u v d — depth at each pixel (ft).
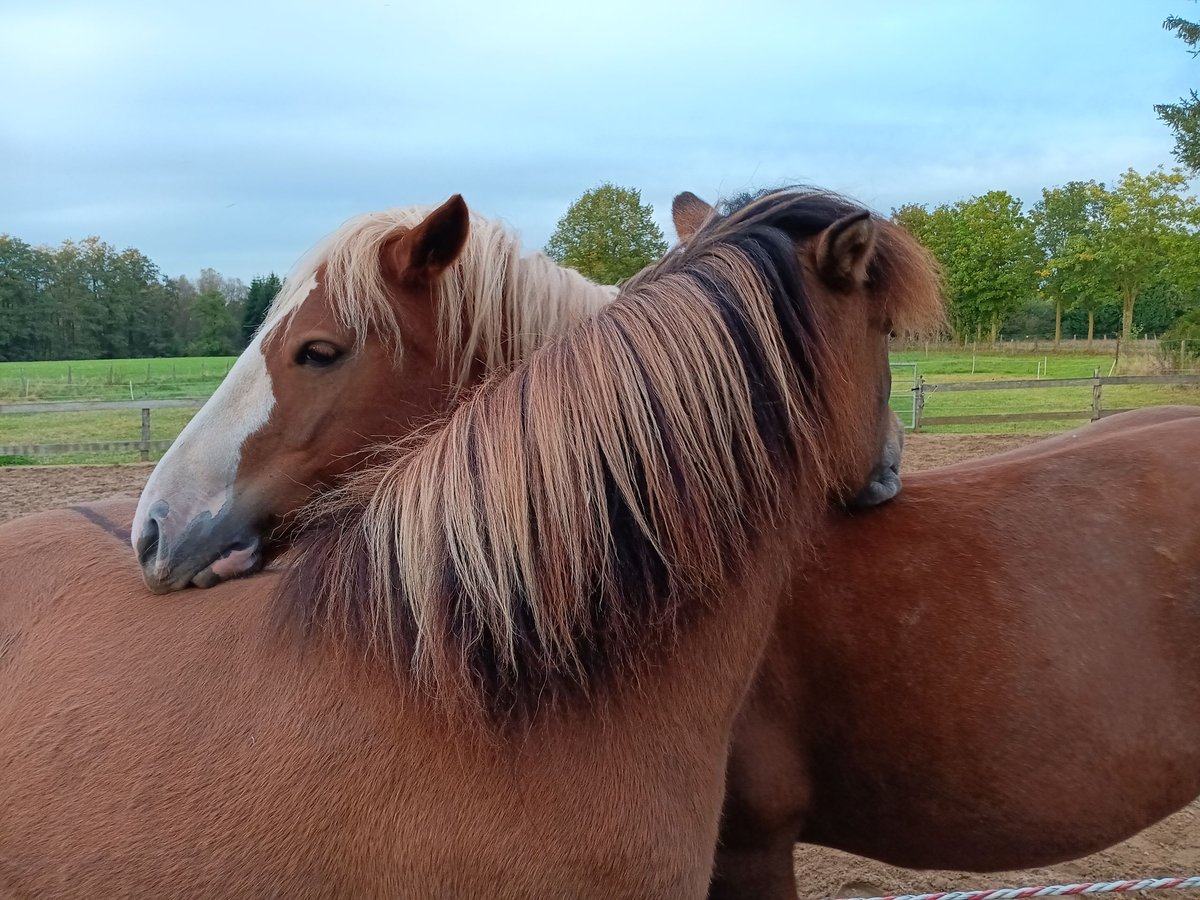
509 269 6.47
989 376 72.69
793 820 6.59
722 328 4.40
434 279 6.06
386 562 4.17
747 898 6.71
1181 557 6.51
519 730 3.92
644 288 4.68
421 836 3.84
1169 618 6.40
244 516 5.57
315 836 3.88
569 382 4.30
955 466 8.10
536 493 4.11
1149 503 6.75
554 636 3.98
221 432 5.64
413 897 3.89
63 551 5.60
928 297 5.58
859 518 6.72
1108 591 6.40
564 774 3.91
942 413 52.06
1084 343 103.81
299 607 4.34
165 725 4.18
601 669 4.05
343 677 4.10
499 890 3.84
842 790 6.50
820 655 6.31
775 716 6.38
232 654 4.40
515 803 3.85
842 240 4.75
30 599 5.22
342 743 3.95
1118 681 6.24
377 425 5.95
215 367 132.36
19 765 4.30
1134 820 6.47
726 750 4.50
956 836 6.47
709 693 4.27
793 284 4.64
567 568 4.05
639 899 3.93
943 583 6.38
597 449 4.18
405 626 4.08
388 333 5.97
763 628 4.59
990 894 9.47
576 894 3.87
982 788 6.21
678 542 4.16
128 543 5.78
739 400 4.35
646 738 4.05
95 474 34.40
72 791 4.15
